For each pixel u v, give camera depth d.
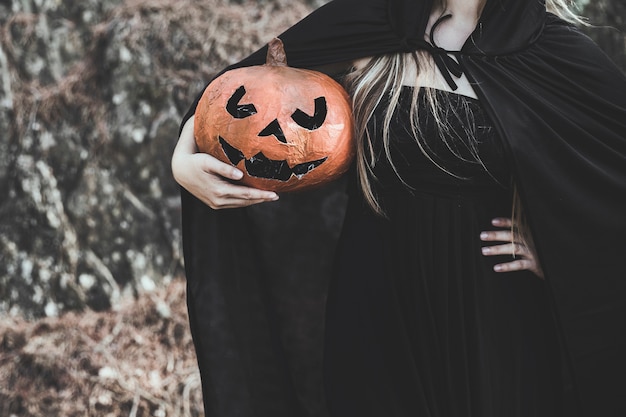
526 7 2.44
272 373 2.77
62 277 4.79
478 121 2.32
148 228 4.89
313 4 5.23
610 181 2.37
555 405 2.48
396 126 2.34
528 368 2.40
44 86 5.02
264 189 2.37
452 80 2.33
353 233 2.50
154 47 5.01
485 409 2.31
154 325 4.63
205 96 2.38
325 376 2.55
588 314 2.40
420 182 2.36
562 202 2.34
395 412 2.38
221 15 5.10
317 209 3.00
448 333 2.36
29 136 4.95
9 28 5.07
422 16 2.41
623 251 2.39
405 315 2.39
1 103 4.98
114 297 4.79
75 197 4.88
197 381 4.38
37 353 4.46
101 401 4.30
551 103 2.38
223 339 2.71
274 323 2.84
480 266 2.37
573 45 2.44
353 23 2.48
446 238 2.36
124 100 4.96
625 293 2.40
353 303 2.46
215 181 2.37
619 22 5.21
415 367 2.36
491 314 2.37
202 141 2.36
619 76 2.45
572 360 2.41
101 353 4.49
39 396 4.32
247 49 5.04
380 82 2.40
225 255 2.73
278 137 2.28
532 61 2.40
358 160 2.40
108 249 4.86
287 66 2.44
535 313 2.45
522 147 2.30
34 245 4.83
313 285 3.00
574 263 2.38
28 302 4.76
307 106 2.32
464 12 2.45
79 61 5.09
